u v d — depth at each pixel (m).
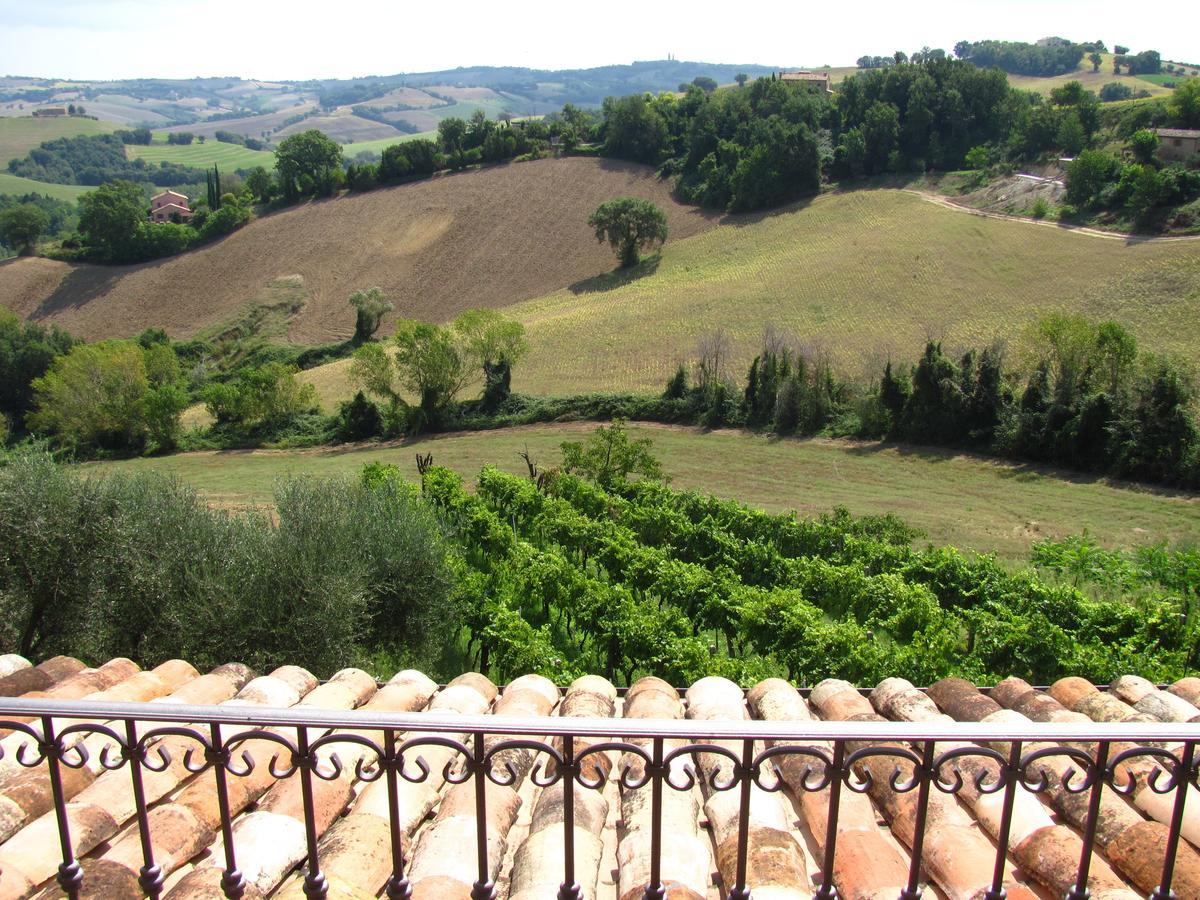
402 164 111.00
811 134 96.69
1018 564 28.02
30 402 71.56
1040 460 39.72
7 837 4.06
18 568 12.93
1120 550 27.14
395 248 97.31
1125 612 18.08
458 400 56.53
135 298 93.06
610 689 6.07
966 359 42.91
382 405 57.50
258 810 4.29
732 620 18.30
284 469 46.88
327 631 13.02
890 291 65.56
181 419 63.44
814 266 74.31
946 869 3.86
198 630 12.63
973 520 33.19
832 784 3.15
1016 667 15.85
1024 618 16.67
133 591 13.36
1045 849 3.86
